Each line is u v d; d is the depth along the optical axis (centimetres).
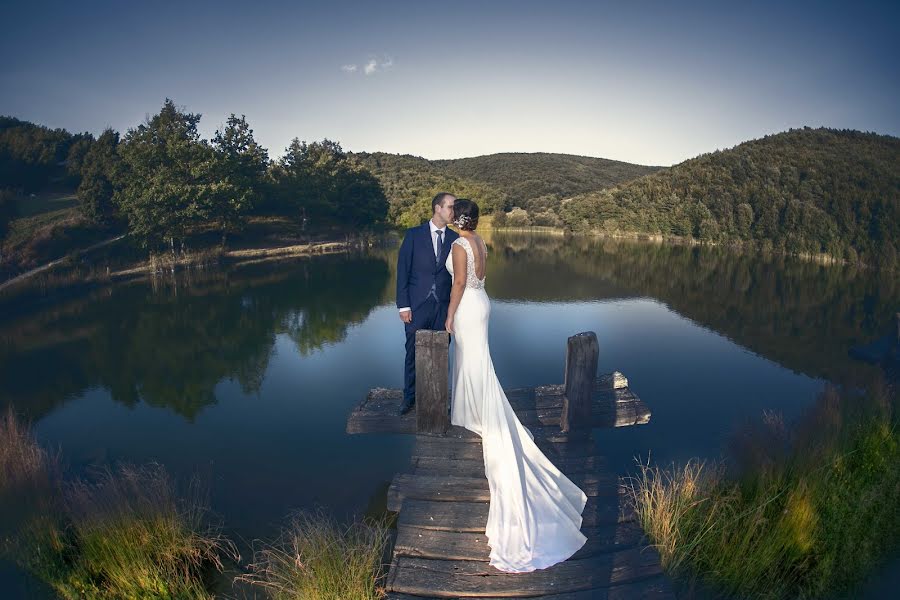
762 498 365
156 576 325
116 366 905
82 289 1814
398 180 8612
